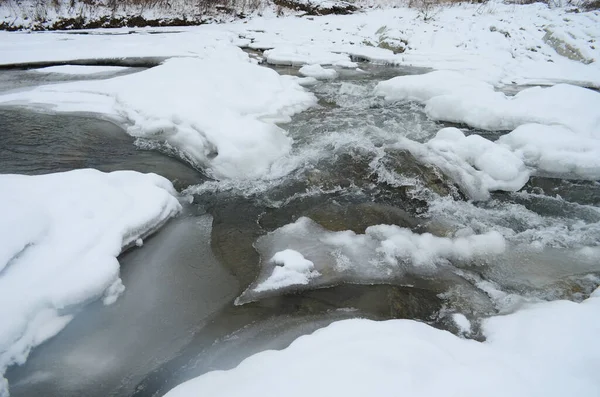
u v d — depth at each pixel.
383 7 20.91
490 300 4.03
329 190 6.09
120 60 12.04
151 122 7.32
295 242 4.89
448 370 2.62
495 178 6.28
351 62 13.03
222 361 3.32
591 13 14.15
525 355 2.92
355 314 3.83
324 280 4.25
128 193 5.05
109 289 3.82
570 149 6.57
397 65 12.99
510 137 7.19
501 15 15.45
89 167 6.31
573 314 3.29
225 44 14.10
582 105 7.81
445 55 13.27
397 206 5.74
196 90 8.16
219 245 4.81
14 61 11.28
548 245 4.90
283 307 3.90
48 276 3.56
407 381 2.50
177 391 2.67
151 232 4.79
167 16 18.53
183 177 6.33
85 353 3.35
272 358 2.90
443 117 8.56
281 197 5.88
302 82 10.84
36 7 16.94
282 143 7.08
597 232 5.16
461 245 4.86
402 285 4.23
